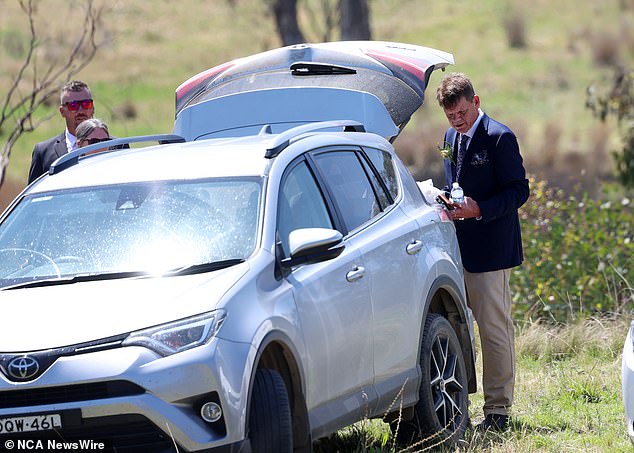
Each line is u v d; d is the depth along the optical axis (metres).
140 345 15.11
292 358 16.48
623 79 55.75
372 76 25.94
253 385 15.84
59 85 37.88
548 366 28.64
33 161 26.61
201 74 27.62
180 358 15.01
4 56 129.88
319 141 19.89
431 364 21.44
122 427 15.05
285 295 16.75
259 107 25.62
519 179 22.88
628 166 54.75
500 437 21.77
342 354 17.98
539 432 22.28
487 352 23.36
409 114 25.69
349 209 19.61
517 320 33.38
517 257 23.41
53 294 16.48
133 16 167.25
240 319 15.66
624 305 33.16
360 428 21.98
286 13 85.94
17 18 148.12
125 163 19.89
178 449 14.95
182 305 15.60
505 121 109.75
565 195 56.88
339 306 17.98
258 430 15.79
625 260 35.22
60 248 17.86
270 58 26.89
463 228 23.41
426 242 21.41
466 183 23.33
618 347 29.83
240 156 19.08
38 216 18.77
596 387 25.50
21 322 15.73
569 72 145.50
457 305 22.38
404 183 22.09
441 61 27.09
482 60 153.62
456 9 183.62
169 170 19.08
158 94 130.50
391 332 19.62
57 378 14.91
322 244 17.00
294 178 18.69
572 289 33.78
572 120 116.00
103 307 15.78
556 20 178.12
